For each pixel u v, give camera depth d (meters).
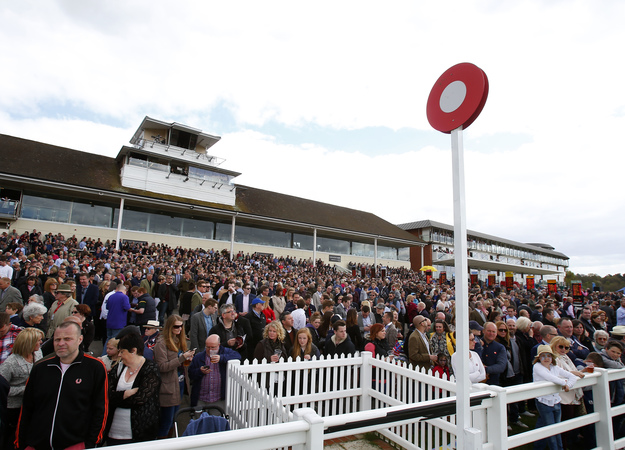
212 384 4.57
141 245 21.62
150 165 24.73
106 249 18.52
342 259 35.38
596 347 5.86
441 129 2.39
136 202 23.91
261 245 30.25
